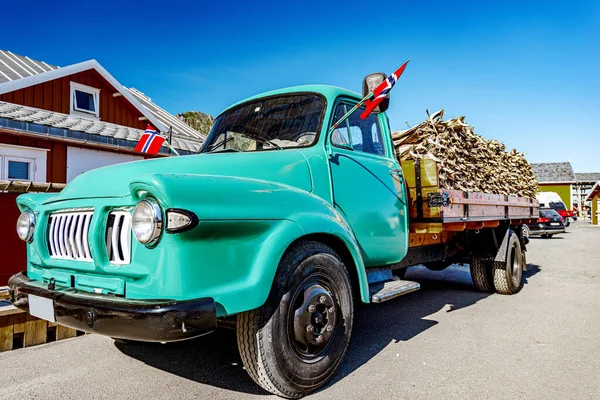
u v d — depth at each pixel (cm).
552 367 324
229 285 229
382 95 322
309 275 274
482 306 536
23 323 381
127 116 1372
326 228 284
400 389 286
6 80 1138
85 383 300
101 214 241
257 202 250
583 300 569
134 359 349
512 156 706
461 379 303
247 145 357
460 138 523
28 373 319
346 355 356
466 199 475
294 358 262
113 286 233
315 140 336
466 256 616
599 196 3428
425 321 464
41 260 277
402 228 405
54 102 1180
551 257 1102
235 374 316
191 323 205
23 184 406
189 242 216
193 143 1345
